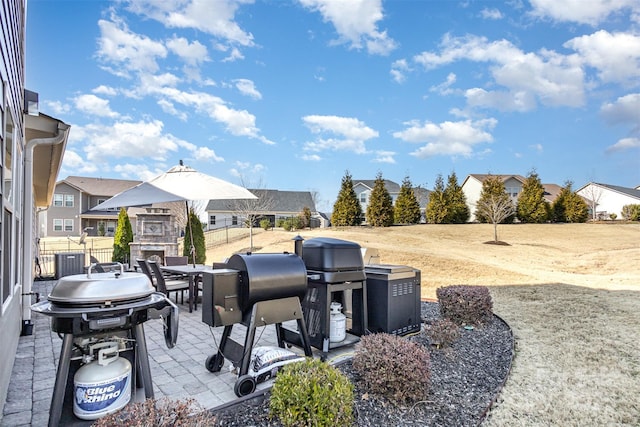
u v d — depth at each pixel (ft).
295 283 10.18
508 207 70.23
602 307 19.81
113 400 7.56
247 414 8.20
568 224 75.36
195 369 11.03
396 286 13.46
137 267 24.08
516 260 42.42
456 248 49.19
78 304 6.94
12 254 11.13
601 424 8.66
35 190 30.40
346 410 7.63
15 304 12.33
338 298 13.39
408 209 77.05
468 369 11.44
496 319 17.52
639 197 105.29
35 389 9.66
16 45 11.96
